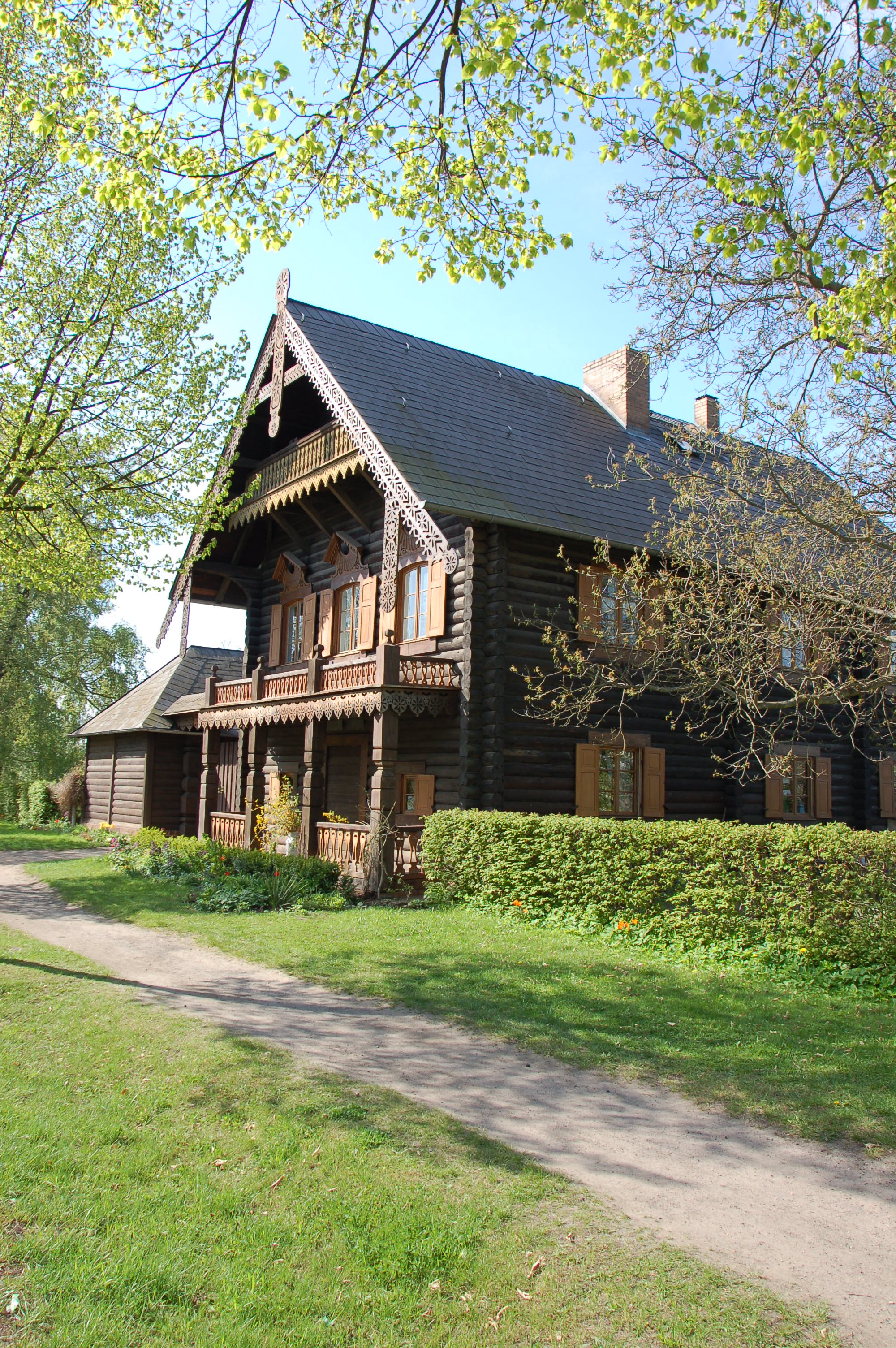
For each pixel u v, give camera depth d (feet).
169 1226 14.96
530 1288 13.48
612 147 27.91
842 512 37.76
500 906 41.75
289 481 63.77
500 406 64.44
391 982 30.37
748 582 40.01
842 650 50.34
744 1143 18.58
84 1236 14.69
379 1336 12.39
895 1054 23.26
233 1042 23.98
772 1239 14.99
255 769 62.85
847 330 30.09
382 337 65.21
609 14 22.71
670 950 33.81
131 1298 12.97
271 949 35.58
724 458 43.98
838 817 69.36
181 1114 19.56
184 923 41.78
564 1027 25.55
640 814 56.08
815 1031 25.00
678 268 38.04
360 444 52.16
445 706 50.34
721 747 62.18
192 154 27.99
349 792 64.03
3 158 44.21
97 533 50.29
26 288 45.88
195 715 76.28
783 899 31.91
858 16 25.57
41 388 46.52
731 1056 23.25
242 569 78.54
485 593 51.16
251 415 65.98
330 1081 21.30
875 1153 18.15
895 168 27.96
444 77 26.32
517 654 51.34
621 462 65.36
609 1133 18.93
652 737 58.03
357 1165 17.11
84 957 35.37
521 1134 18.78
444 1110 19.88
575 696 52.29
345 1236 14.75
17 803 132.46
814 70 28.40
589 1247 14.56
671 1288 13.52
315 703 54.29
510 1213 15.55
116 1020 26.13
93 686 139.95
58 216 46.06
